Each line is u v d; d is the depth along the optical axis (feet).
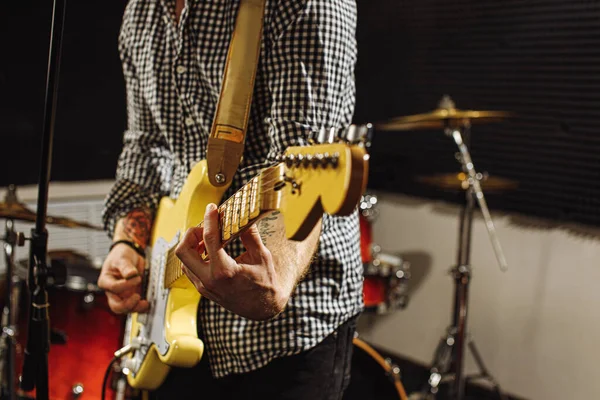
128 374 4.87
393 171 12.51
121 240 4.92
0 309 9.36
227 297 3.41
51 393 8.23
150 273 4.70
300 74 3.94
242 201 3.00
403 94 12.37
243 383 4.36
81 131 11.21
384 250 12.73
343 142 2.41
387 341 12.82
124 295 4.72
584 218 9.87
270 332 4.13
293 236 2.60
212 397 4.56
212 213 3.18
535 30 10.27
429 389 10.54
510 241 10.71
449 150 11.65
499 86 10.82
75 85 11.09
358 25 12.97
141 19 4.88
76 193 11.18
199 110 4.44
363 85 13.00
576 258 9.91
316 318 4.18
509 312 10.77
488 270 11.03
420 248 12.10
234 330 4.22
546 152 10.28
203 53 4.35
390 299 10.57
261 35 4.07
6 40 10.46
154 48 4.73
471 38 11.17
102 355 8.17
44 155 3.90
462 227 9.82
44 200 4.02
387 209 12.63
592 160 9.77
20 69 10.63
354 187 2.31
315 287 4.19
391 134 12.60
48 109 3.79
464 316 9.66
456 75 11.46
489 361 11.07
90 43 11.16
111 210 5.20
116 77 11.49
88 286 7.93
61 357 8.19
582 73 9.76
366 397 8.02
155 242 4.70
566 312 10.06
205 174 4.04
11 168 10.68
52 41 3.67
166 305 4.27
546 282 10.28
